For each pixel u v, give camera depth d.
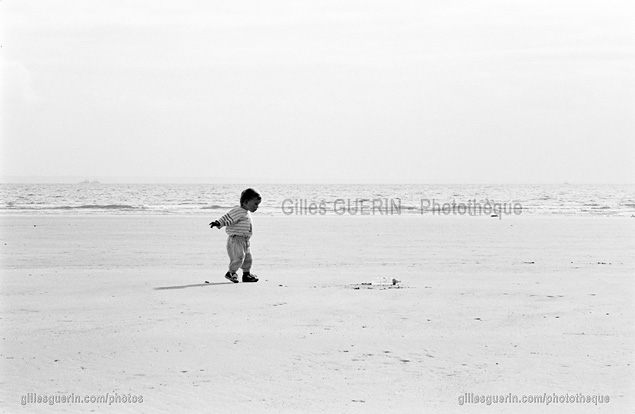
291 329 7.97
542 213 47.00
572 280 12.34
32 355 6.77
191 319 8.57
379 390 5.66
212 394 5.55
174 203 70.50
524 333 7.78
